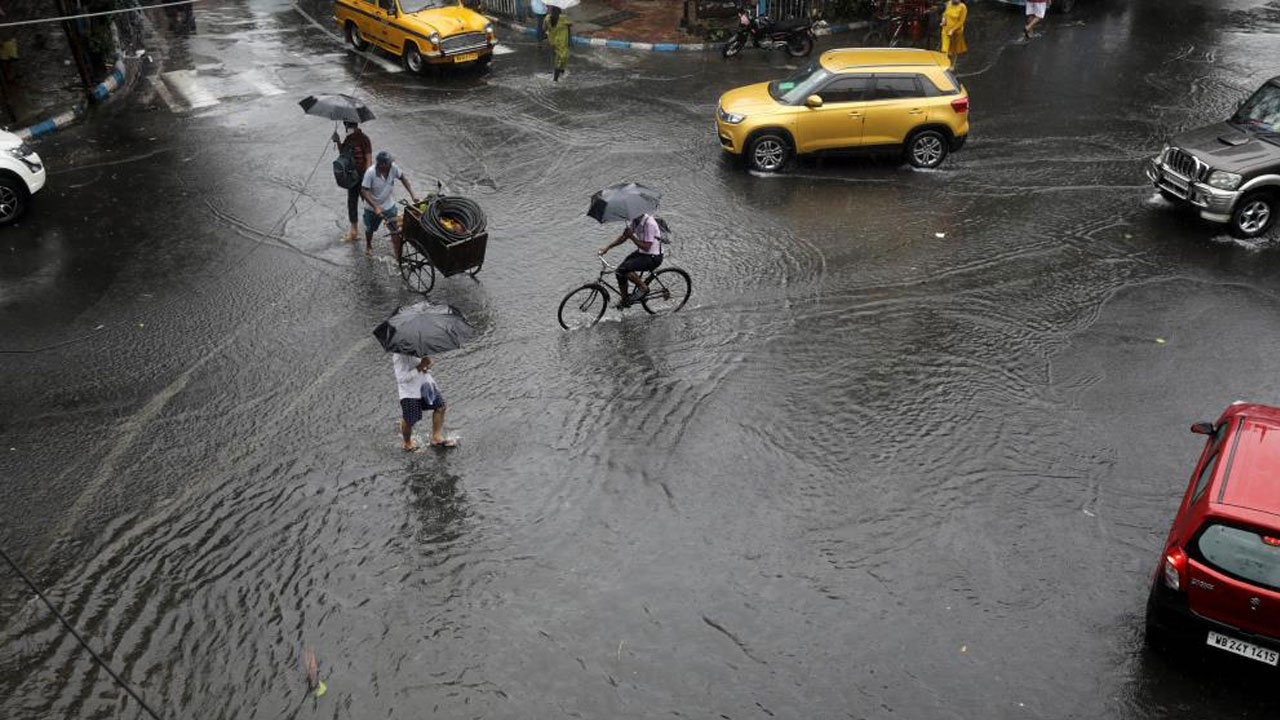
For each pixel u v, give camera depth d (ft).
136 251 44.21
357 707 22.80
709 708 22.62
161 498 29.32
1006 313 38.99
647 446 31.53
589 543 27.63
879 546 27.35
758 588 25.99
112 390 34.40
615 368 35.70
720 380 34.91
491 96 64.44
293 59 72.28
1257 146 44.55
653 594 25.85
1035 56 71.82
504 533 27.99
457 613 25.34
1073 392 34.01
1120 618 24.93
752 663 23.76
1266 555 21.67
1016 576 26.27
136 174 52.34
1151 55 71.61
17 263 43.06
